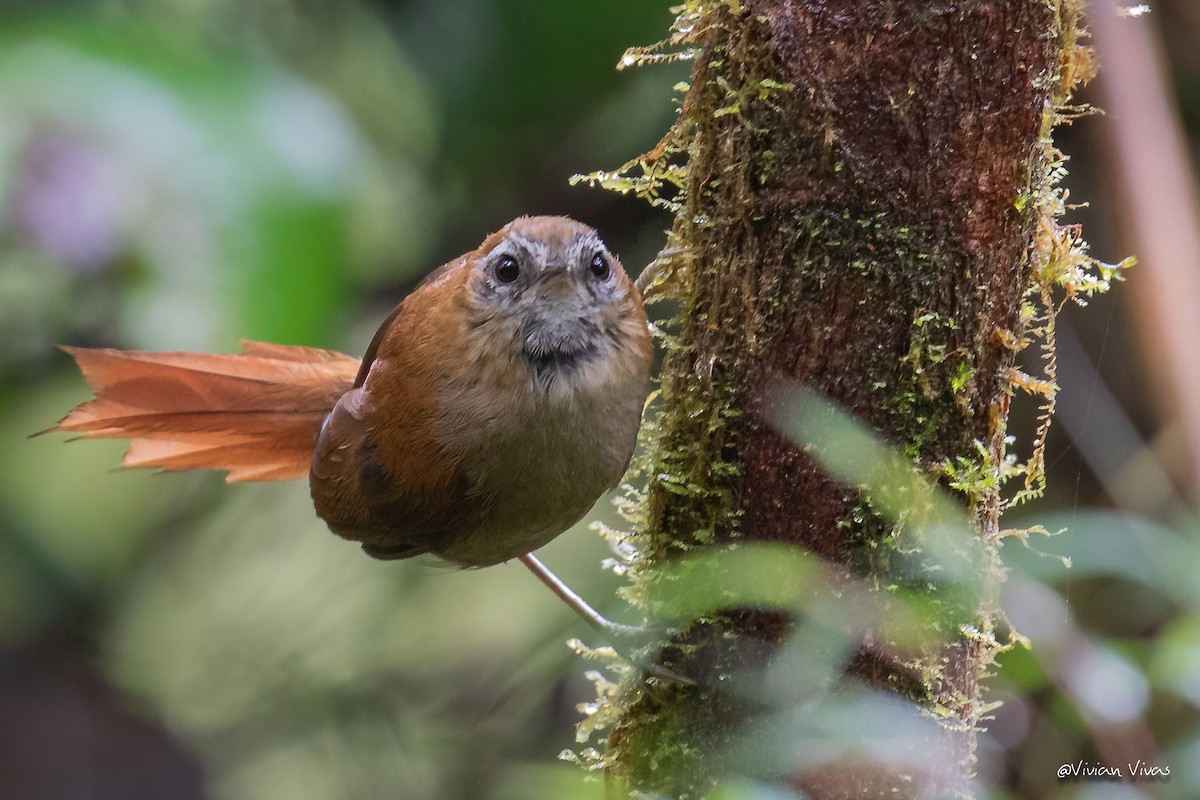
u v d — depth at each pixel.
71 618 10.34
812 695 4.62
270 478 7.94
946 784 4.95
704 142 5.36
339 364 7.67
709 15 5.25
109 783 10.08
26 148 5.64
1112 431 8.29
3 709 10.07
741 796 4.25
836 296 4.95
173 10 7.68
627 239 9.06
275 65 5.99
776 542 5.11
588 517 9.90
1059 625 6.73
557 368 6.16
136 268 6.29
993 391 5.04
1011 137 4.80
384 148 8.77
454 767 9.52
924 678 4.95
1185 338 6.61
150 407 7.50
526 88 8.30
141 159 5.48
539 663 9.19
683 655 5.35
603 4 8.00
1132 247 6.79
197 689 10.47
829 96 4.84
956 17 4.69
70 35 5.53
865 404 4.95
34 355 8.77
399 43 8.46
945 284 4.87
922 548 4.93
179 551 10.72
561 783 5.21
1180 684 5.59
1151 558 5.73
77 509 10.70
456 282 6.38
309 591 10.53
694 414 5.32
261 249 5.62
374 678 10.12
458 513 6.57
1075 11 5.24
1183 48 8.52
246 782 10.23
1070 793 6.10
